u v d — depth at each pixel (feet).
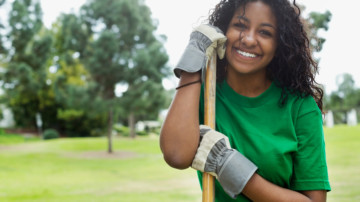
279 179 4.58
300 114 4.62
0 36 60.85
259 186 4.27
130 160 54.54
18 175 38.40
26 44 62.59
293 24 4.61
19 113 118.11
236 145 4.70
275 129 4.62
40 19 64.08
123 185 32.12
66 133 120.26
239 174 4.17
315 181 4.50
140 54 55.52
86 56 56.34
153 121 168.76
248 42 4.50
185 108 4.36
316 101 5.13
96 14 55.62
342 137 60.95
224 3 4.97
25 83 63.67
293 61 4.63
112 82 56.18
